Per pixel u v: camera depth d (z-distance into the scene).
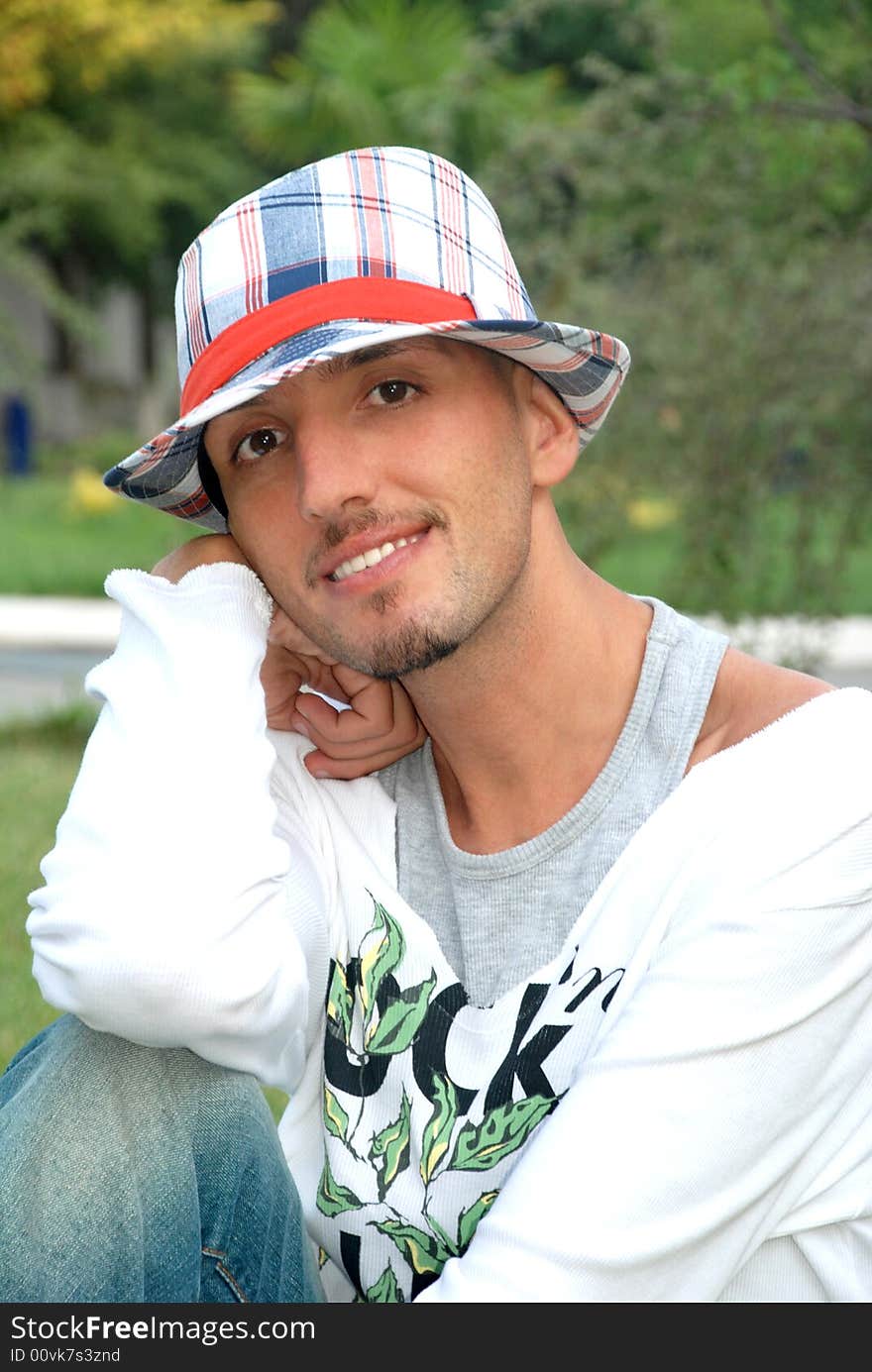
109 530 18.83
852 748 1.48
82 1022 1.54
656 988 1.44
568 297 5.77
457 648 1.56
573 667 1.61
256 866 1.53
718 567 5.65
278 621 1.82
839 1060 1.48
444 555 1.53
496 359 1.56
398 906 1.71
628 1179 1.40
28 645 12.02
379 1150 1.66
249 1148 1.54
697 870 1.49
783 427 5.58
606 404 1.65
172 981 1.46
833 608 5.75
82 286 28.33
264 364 1.53
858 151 5.66
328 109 17.12
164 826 1.53
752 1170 1.44
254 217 1.58
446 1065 1.62
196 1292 1.51
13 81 19.69
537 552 1.60
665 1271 1.43
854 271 5.60
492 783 1.66
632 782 1.60
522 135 5.86
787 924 1.43
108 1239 1.47
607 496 5.73
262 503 1.62
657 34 6.11
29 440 27.31
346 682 1.81
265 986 1.51
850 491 5.67
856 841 1.44
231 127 25.38
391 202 1.57
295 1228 1.59
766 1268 1.52
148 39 20.64
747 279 5.59
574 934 1.57
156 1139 1.50
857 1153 1.51
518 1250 1.40
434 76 16.73
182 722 1.60
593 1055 1.48
